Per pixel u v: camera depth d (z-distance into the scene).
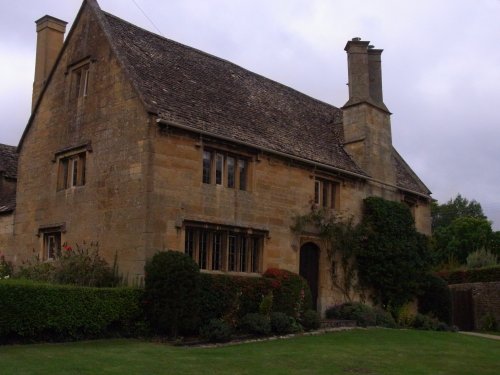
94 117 17.00
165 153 15.23
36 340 12.28
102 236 15.92
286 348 12.77
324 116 24.45
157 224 14.78
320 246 19.84
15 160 23.70
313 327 16.64
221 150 16.72
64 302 12.59
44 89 19.42
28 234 19.11
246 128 18.11
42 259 18.27
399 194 23.84
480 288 29.03
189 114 16.30
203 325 14.27
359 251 20.75
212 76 19.84
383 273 21.00
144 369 9.45
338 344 13.78
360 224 21.16
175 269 13.64
